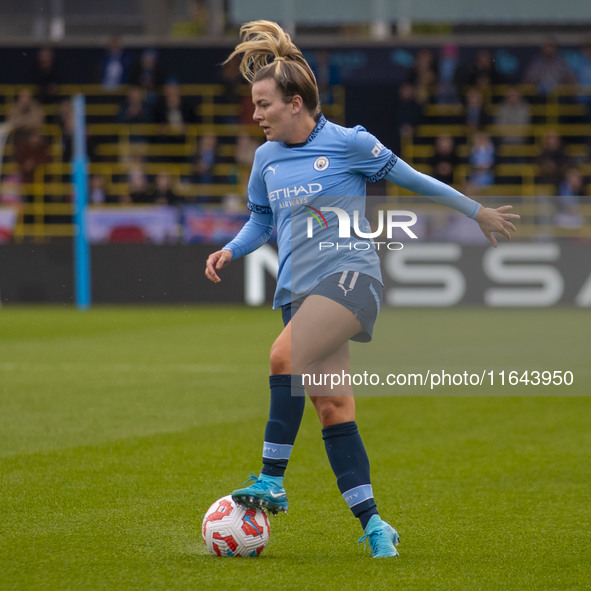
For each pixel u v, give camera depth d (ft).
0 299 180.24
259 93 37.78
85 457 58.70
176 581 34.30
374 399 81.46
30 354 111.86
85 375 94.38
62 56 213.05
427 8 218.38
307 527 42.88
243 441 63.87
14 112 197.88
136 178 187.11
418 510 46.09
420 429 68.64
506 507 46.65
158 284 177.99
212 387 86.84
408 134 198.39
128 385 88.17
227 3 221.87
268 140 39.29
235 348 116.06
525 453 60.29
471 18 217.56
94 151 198.29
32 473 54.29
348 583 33.94
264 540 37.91
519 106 199.62
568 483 51.93
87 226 179.22
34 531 41.91
